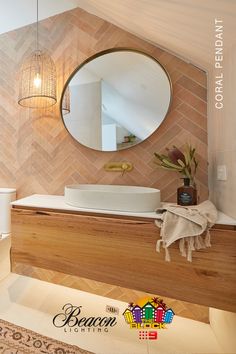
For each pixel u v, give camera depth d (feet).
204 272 2.82
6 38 5.56
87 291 4.80
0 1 5.15
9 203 5.17
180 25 3.02
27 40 5.35
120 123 4.58
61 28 5.02
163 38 3.80
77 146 4.92
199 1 2.29
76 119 4.91
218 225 2.84
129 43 4.47
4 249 5.09
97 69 4.73
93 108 4.77
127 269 3.19
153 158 4.34
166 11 2.86
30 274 5.30
